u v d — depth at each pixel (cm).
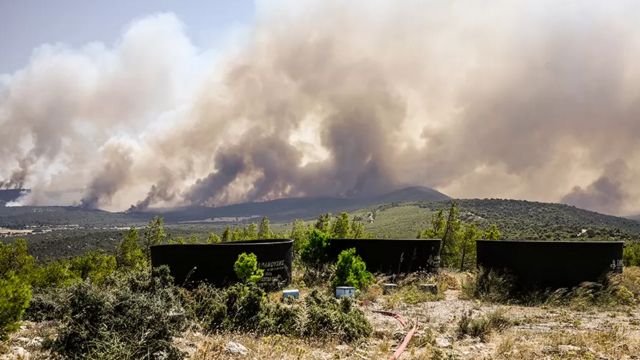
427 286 2094
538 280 1888
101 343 848
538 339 1177
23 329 1135
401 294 1994
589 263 1858
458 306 1750
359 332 1241
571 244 1872
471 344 1161
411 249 2552
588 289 1808
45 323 1198
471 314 1448
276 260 2144
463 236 6238
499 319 1387
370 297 1944
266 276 2088
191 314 1289
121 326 910
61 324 934
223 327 1227
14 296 1022
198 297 1432
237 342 1091
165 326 947
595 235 15262
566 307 1714
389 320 1488
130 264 6531
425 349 1083
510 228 18925
